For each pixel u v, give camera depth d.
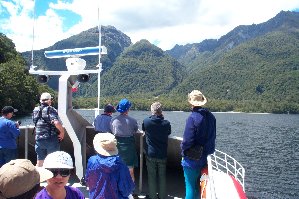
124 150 5.53
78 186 5.80
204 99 4.66
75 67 5.95
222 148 72.19
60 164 2.84
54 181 2.85
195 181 4.62
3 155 5.89
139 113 182.50
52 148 5.71
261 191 39.81
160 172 5.69
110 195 3.54
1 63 101.12
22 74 92.31
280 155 65.12
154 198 5.69
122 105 5.57
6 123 5.88
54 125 5.70
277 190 40.22
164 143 5.63
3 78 84.75
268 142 84.81
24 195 2.18
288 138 95.94
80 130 6.25
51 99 5.86
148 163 5.68
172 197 5.83
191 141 4.49
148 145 5.64
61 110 5.39
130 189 3.67
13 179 2.13
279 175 47.78
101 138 3.63
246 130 120.25
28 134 6.97
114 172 3.57
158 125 5.56
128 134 5.57
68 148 7.34
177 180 6.66
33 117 5.78
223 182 4.25
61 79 5.43
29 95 92.12
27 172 2.19
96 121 5.99
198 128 4.48
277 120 188.00
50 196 2.88
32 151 7.33
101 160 3.56
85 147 6.39
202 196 4.31
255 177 46.47
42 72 5.98
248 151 68.81
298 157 62.88
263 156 63.31
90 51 6.15
